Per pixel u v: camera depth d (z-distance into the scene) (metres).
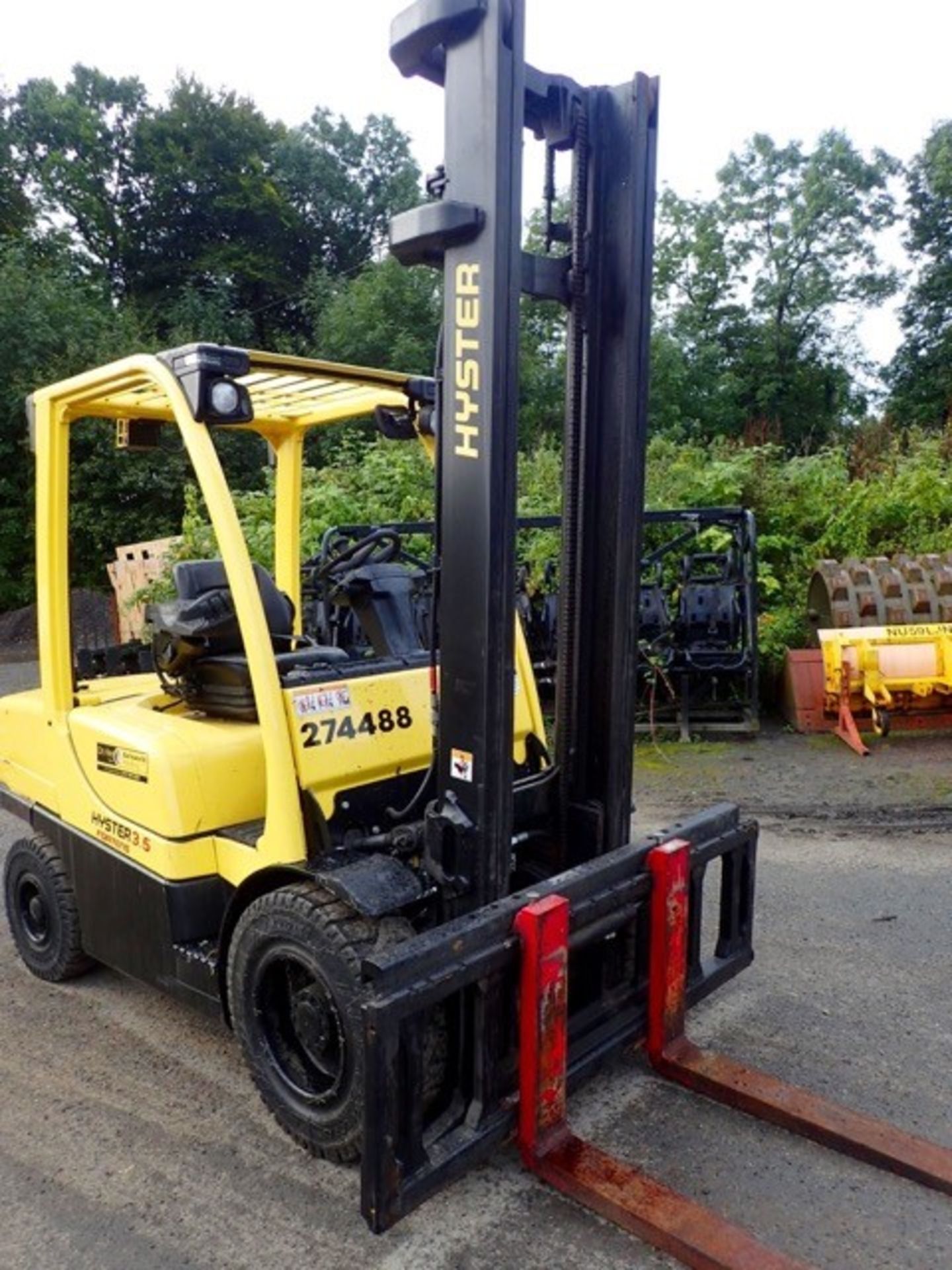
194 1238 2.29
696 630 7.16
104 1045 3.19
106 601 13.18
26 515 16.91
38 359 16.56
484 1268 2.16
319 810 2.62
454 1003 2.34
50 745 3.41
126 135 25.48
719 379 24.77
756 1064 2.96
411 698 2.88
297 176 27.50
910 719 7.02
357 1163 2.52
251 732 2.95
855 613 7.26
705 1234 2.11
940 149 25.91
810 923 4.00
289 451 3.79
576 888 2.45
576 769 2.88
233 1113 2.79
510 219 2.22
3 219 22.86
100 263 23.92
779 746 6.92
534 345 18.34
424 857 2.50
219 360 2.49
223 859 2.81
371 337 19.20
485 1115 2.30
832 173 26.61
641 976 2.82
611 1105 2.72
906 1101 2.76
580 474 2.71
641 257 2.55
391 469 10.88
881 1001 3.35
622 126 2.51
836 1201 2.34
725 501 9.73
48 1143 2.67
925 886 4.37
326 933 2.35
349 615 5.68
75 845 3.28
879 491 9.81
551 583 7.78
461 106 2.22
